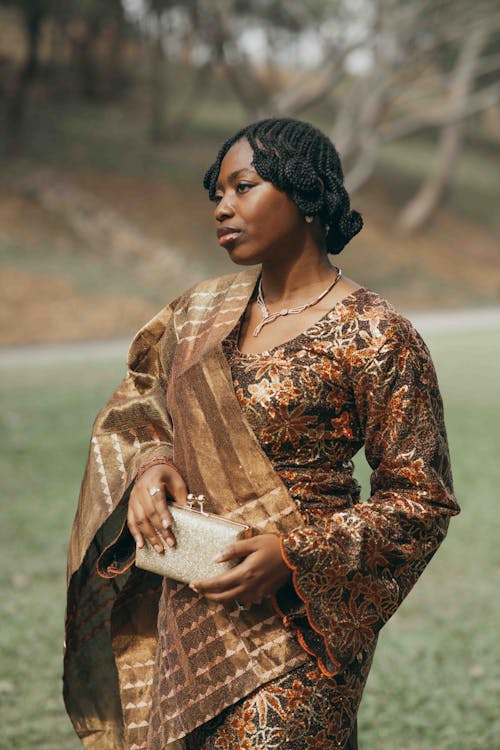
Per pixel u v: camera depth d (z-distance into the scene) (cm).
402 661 512
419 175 4181
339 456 225
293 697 213
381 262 3250
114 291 2372
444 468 221
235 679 216
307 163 221
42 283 2303
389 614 214
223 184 229
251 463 217
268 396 218
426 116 2994
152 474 226
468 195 4162
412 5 2831
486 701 459
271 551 207
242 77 3994
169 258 2680
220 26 3209
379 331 217
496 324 2506
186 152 3600
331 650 209
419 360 219
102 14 3591
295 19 3128
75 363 1722
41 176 2917
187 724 218
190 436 224
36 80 3750
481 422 1218
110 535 250
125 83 4078
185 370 227
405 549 213
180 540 214
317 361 218
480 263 3509
